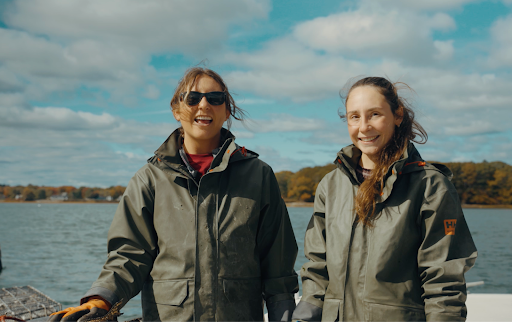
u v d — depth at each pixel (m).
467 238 1.83
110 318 1.71
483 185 94.12
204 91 2.07
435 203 1.82
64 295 11.45
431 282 1.77
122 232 2.00
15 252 21.48
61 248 23.33
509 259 19.36
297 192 109.06
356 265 1.89
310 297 2.01
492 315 3.77
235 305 1.95
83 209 116.38
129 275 1.90
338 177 2.14
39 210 106.62
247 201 2.07
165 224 1.99
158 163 2.11
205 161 2.16
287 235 2.24
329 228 2.04
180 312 1.88
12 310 5.98
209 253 1.93
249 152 2.28
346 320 1.86
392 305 1.80
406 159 1.87
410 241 1.85
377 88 1.95
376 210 1.92
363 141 1.98
